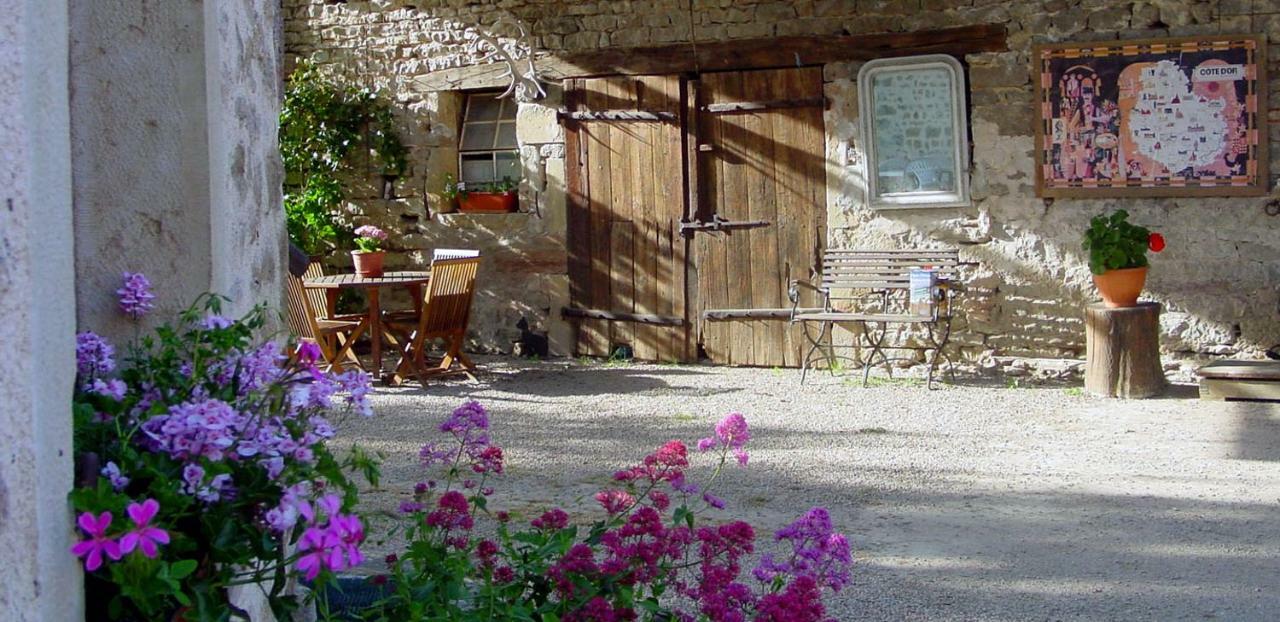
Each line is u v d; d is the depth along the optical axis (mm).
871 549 4758
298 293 8289
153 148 2229
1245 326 7891
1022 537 4887
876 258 8570
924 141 8438
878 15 8492
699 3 8914
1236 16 7742
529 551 2756
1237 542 4750
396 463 6301
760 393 8148
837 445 6629
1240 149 7777
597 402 7973
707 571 2568
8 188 1568
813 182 8766
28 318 1602
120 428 1956
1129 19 7961
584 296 9523
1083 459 6195
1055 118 8148
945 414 7363
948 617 3988
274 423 2027
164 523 1826
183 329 2225
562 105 9445
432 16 9766
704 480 5891
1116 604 4090
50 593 1646
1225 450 6270
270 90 2850
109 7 2197
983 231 8406
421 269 9992
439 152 9883
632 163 9266
